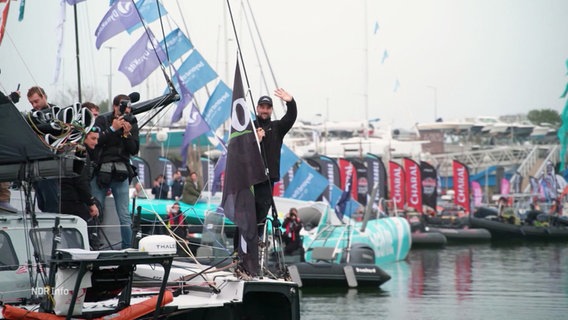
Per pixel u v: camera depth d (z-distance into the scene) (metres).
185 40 22.88
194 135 24.34
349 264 25.66
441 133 94.25
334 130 84.94
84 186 11.87
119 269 9.52
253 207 11.23
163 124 40.72
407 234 35.84
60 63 14.79
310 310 20.83
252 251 11.19
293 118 11.95
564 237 48.59
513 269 31.25
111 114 12.55
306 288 25.19
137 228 10.91
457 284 26.39
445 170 76.12
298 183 31.52
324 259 26.48
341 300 22.61
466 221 48.50
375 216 38.31
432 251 40.66
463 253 39.25
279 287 11.09
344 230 30.36
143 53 18.39
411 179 48.84
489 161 76.19
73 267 9.20
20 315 9.09
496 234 48.62
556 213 52.62
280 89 11.99
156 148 35.25
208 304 10.49
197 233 18.80
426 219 49.00
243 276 11.08
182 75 24.20
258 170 11.30
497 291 24.53
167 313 10.10
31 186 10.05
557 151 72.75
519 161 75.50
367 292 24.33
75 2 14.82
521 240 48.59
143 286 11.74
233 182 11.28
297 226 26.66
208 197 20.17
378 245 32.59
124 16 17.91
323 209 31.23
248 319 11.46
